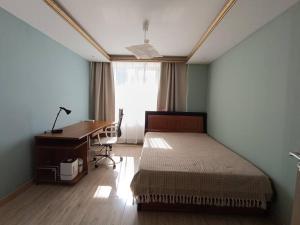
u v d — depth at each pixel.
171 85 4.91
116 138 4.04
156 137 4.01
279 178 2.00
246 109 2.73
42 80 2.97
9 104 2.32
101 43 3.74
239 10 1.96
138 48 2.89
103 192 2.62
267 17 2.10
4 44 2.21
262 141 2.31
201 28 2.84
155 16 2.48
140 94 5.04
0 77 2.17
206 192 2.13
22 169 2.59
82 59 4.53
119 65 5.01
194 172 2.15
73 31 2.85
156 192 2.15
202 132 4.75
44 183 2.81
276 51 2.08
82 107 4.60
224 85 3.63
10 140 2.36
